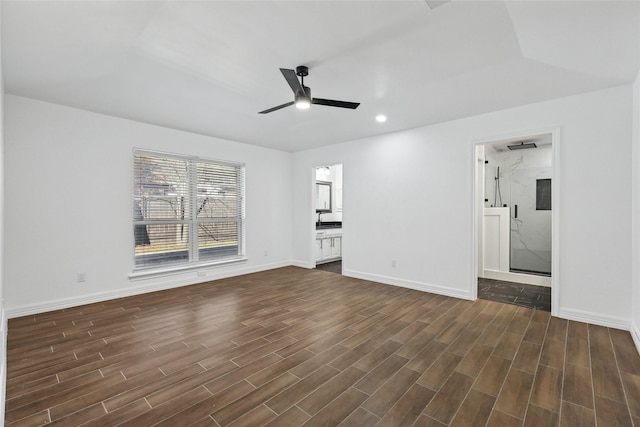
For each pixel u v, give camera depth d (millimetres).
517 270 5547
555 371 2125
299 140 5125
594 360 2273
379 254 4703
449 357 2334
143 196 4113
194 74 2828
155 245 4254
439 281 4047
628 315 2801
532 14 1840
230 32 2131
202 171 4770
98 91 3137
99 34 2115
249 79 2930
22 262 3158
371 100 3379
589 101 2982
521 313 3299
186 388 1933
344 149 5188
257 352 2414
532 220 5422
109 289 3764
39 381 1995
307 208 5875
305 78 2863
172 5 1830
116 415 1679
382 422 1631
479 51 2338
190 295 3980
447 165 3961
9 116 3082
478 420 1644
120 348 2467
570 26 1937
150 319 3109
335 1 1783
